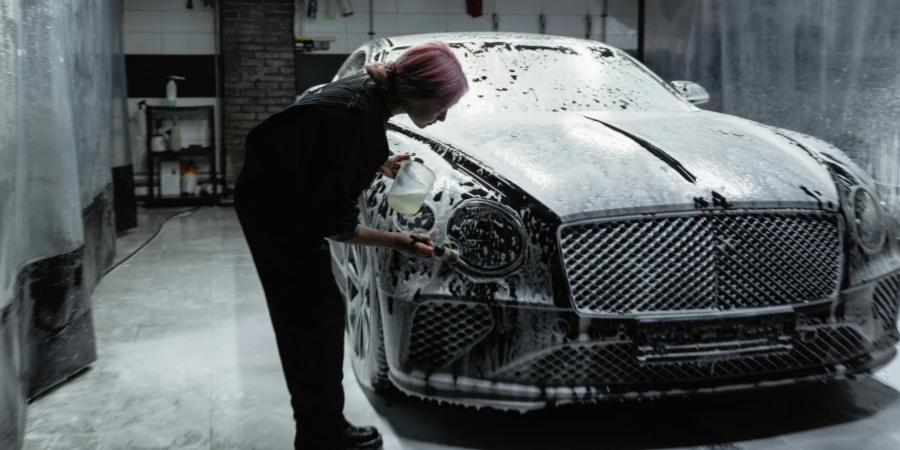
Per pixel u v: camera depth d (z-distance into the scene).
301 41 7.79
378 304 1.95
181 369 2.56
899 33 3.93
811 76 4.64
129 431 2.05
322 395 1.72
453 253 1.77
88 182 3.61
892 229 2.10
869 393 2.23
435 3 7.89
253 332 3.01
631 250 1.78
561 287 1.74
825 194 1.93
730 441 1.92
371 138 1.52
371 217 1.97
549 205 1.78
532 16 7.98
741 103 5.46
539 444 1.92
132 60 7.64
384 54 2.85
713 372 1.81
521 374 1.76
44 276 2.31
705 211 1.81
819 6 4.53
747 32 5.34
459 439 1.95
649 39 7.11
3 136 1.86
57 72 2.37
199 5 7.68
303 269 1.63
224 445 1.96
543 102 2.65
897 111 3.93
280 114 1.53
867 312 1.96
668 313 1.76
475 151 2.04
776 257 1.85
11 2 1.94
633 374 1.77
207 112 7.82
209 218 6.75
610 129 2.27
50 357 2.36
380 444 1.86
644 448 1.89
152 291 3.78
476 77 2.76
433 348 1.81
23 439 1.93
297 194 1.55
